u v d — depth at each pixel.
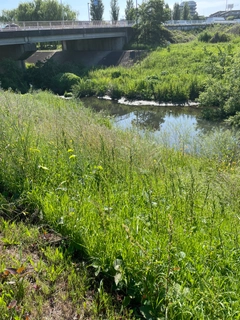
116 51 39.50
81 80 27.83
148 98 24.61
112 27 39.91
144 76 28.66
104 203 3.31
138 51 38.22
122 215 3.17
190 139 10.29
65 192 3.52
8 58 29.98
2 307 2.07
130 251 2.51
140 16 43.72
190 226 3.11
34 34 30.20
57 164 4.10
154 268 2.29
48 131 5.18
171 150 7.68
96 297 2.30
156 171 4.58
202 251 2.69
